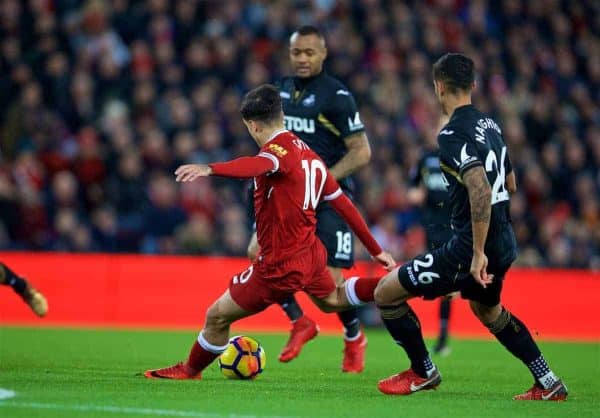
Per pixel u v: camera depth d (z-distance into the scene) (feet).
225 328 89.25
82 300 179.52
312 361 122.21
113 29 223.92
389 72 233.76
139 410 70.64
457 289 82.43
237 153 207.21
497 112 240.12
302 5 240.53
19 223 187.83
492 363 127.65
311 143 111.34
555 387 84.48
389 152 216.33
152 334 160.56
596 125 248.32
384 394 85.15
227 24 228.84
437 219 124.47
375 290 84.58
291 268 85.81
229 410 71.87
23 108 201.46
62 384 84.74
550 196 231.50
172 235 192.44
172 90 212.43
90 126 207.00
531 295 190.60
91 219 195.42
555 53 266.77
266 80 222.69
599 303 192.54
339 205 87.81
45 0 222.28
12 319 177.17
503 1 269.85
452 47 252.42
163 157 201.26
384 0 251.39
